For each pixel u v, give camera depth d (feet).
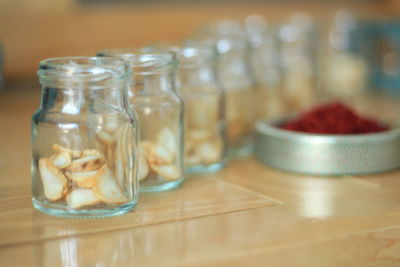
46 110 1.22
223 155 1.55
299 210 1.26
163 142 1.36
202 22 3.09
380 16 3.14
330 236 1.14
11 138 1.83
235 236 1.14
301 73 2.11
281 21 2.94
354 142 1.47
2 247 1.10
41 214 1.23
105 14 2.88
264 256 1.09
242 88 1.68
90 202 1.20
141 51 1.39
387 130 1.59
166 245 1.11
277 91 1.93
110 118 1.21
